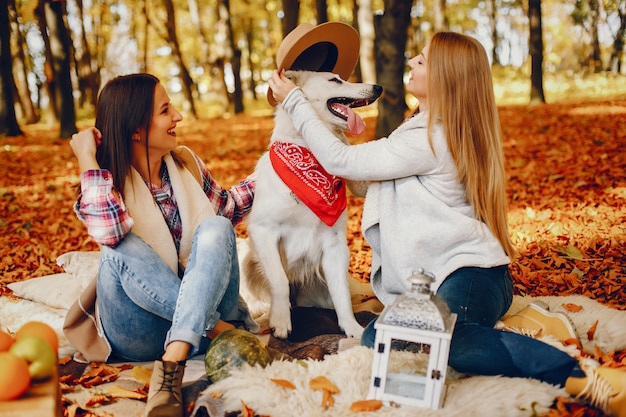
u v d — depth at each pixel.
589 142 10.41
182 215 2.95
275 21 32.38
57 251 5.70
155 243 2.85
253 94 33.53
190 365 2.76
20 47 24.09
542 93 18.14
